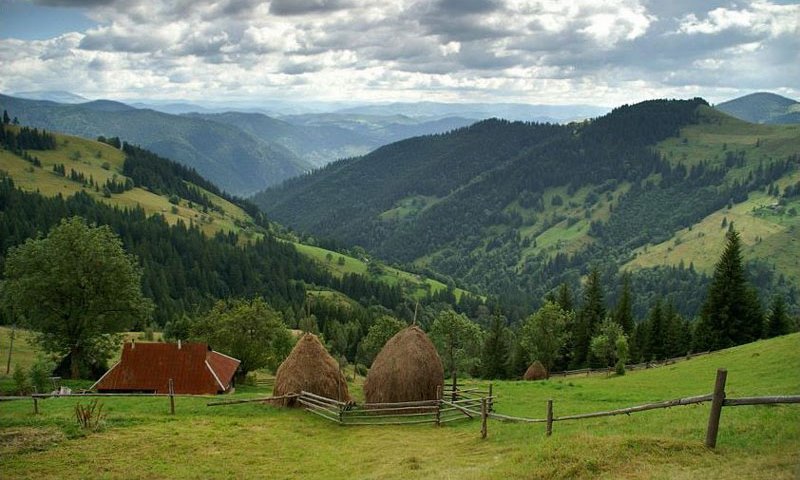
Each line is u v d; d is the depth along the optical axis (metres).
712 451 16.19
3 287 56.59
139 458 22.91
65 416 29.14
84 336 56.59
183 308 163.12
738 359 46.84
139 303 59.38
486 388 47.81
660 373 52.19
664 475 14.59
